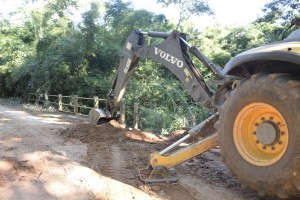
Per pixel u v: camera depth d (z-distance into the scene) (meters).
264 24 19.31
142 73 17.67
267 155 3.71
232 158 3.85
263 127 3.69
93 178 4.84
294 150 3.31
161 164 4.80
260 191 3.64
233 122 3.87
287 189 3.40
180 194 4.29
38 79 20.06
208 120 4.97
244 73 4.25
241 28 20.20
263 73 3.76
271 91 3.52
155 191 4.38
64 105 17.67
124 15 19.30
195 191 4.41
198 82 6.07
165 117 13.41
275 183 3.45
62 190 4.36
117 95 8.37
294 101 3.36
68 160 5.78
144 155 6.26
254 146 3.81
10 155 6.02
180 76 6.32
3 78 26.27
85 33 18.67
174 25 21.16
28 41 26.44
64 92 19.64
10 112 14.95
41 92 20.00
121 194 4.24
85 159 5.92
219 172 5.26
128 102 15.62
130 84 16.33
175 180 4.65
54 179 4.76
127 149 6.75
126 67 7.82
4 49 25.06
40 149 6.57
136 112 11.34
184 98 14.92
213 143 4.70
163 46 6.66
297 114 3.32
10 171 5.06
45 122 11.03
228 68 4.10
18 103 21.81
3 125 9.89
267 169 3.54
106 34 19.17
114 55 19.14
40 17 24.23
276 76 3.56
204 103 5.95
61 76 19.25
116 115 9.02
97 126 8.66
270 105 3.54
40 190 4.35
